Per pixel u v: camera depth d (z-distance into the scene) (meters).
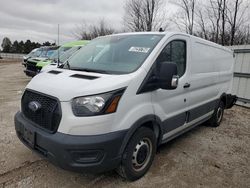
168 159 4.22
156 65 3.48
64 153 2.76
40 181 3.36
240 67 9.10
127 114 3.06
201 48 4.81
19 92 9.84
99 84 2.93
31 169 3.65
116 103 2.93
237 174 3.86
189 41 4.36
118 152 3.02
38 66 10.85
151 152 3.63
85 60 3.99
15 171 3.58
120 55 3.68
